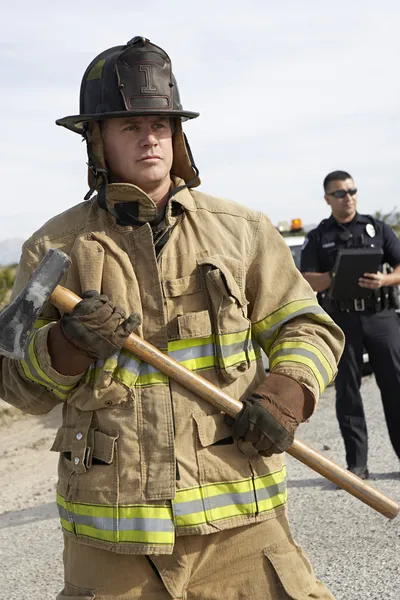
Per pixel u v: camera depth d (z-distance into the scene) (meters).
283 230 12.43
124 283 2.67
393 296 6.83
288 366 2.70
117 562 2.59
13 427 10.86
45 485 7.79
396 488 6.36
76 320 2.51
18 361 2.74
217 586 2.63
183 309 2.67
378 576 4.62
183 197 2.78
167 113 2.72
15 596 4.89
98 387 2.58
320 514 5.86
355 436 6.75
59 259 2.58
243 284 2.75
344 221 7.20
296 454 2.78
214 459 2.61
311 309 2.79
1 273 14.52
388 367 6.79
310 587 2.68
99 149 2.80
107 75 2.75
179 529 2.55
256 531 2.65
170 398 2.60
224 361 2.65
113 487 2.56
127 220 2.73
